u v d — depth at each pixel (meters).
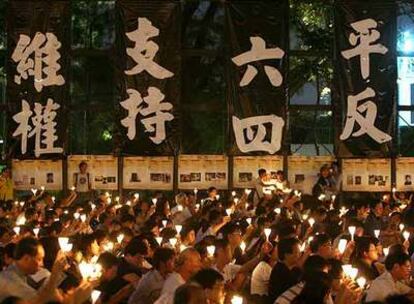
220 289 12.95
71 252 16.17
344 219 24.55
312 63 35.44
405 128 35.09
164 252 14.84
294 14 35.75
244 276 16.30
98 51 34.44
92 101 35.34
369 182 33.97
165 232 19.59
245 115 33.53
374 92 33.75
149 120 33.47
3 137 34.28
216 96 35.59
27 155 33.44
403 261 15.15
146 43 33.53
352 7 33.75
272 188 32.69
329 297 13.87
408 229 22.14
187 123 35.28
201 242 17.00
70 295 12.23
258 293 16.19
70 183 33.78
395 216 24.09
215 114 35.34
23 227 19.73
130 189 33.91
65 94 33.59
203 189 33.88
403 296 12.95
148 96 33.50
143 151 33.47
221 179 33.88
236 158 33.81
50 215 23.22
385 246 22.25
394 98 33.72
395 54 33.75
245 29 33.53
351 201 33.75
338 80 33.81
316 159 33.84
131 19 33.56
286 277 15.33
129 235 19.39
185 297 10.54
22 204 28.84
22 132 33.38
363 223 25.09
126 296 15.26
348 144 33.75
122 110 33.47
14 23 33.44
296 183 33.84
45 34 33.47
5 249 14.96
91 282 12.51
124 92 33.50
